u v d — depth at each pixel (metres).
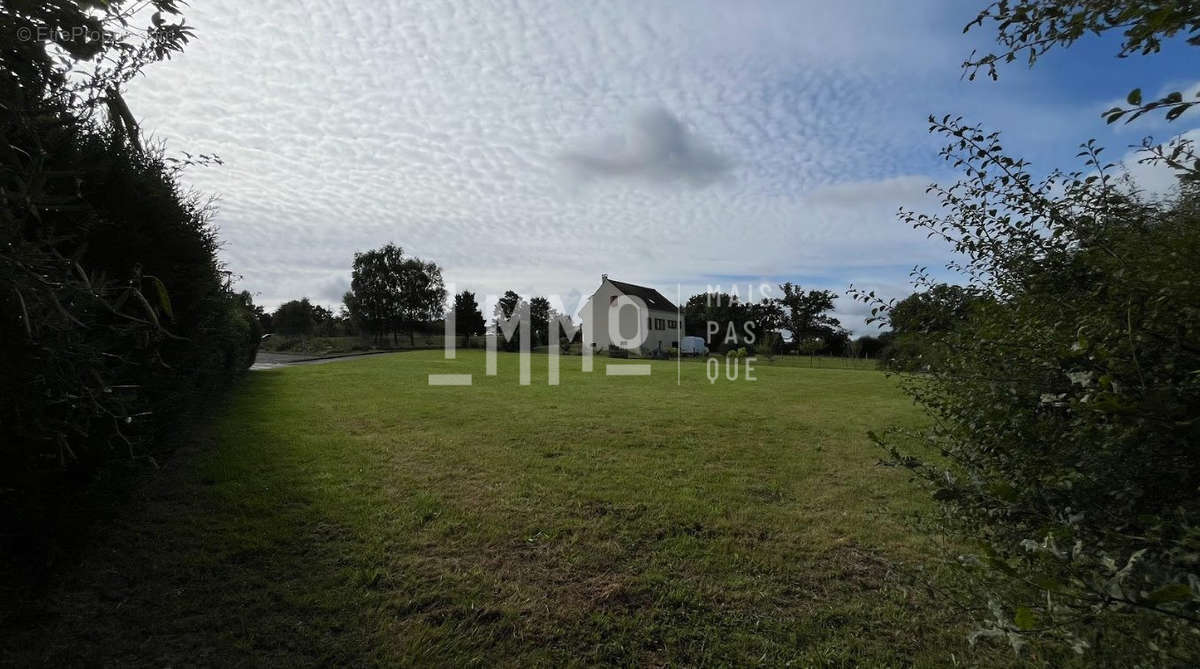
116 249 3.22
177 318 3.69
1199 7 1.01
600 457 5.68
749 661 2.39
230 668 2.27
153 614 2.62
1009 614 1.42
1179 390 1.19
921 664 2.34
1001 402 2.01
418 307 43.69
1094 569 1.19
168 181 3.73
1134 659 1.23
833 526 3.88
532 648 2.47
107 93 1.62
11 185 1.32
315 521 3.77
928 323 2.70
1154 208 1.80
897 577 3.12
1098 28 1.31
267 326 32.06
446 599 2.85
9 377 1.41
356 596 2.84
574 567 3.23
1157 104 1.10
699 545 3.55
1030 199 2.15
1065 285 2.05
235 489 4.32
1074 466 1.50
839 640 2.54
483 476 4.92
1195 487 1.24
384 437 6.34
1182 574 0.93
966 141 2.26
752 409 9.18
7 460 2.15
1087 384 1.31
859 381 14.83
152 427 3.37
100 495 2.89
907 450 5.87
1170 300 1.25
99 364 1.65
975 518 2.08
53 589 2.74
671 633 2.60
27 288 1.15
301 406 8.38
